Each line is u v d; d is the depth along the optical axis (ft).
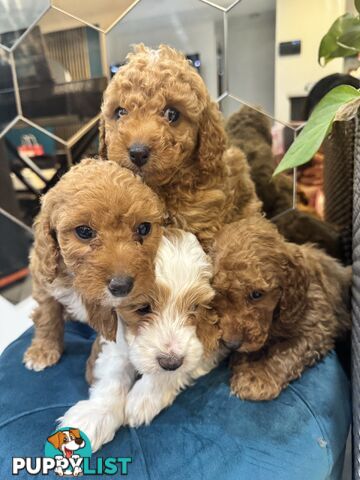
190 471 0.99
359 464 1.07
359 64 1.58
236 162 1.43
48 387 1.26
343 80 1.55
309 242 1.72
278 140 1.67
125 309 1.03
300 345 1.25
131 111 1.09
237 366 1.24
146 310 1.03
